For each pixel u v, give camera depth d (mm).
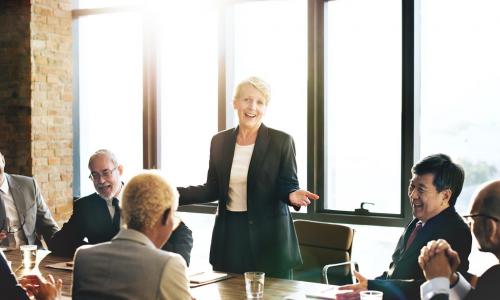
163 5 5875
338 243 4098
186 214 5895
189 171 5883
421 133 4773
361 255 5062
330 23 5148
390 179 4914
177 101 5914
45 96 5941
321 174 5176
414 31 4684
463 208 4633
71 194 6203
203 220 5824
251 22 5520
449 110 4664
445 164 2703
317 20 5145
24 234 4434
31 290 2609
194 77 5816
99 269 2086
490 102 4516
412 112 4695
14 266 3594
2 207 4359
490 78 4508
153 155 5988
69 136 6172
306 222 4266
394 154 4891
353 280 4035
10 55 5871
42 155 5922
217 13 5641
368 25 4980
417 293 2602
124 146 6176
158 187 2141
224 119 5609
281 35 5367
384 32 4910
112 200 3895
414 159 4707
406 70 4715
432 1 4699
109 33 6195
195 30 5789
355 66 5051
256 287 2766
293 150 3713
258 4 5473
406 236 3008
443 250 2096
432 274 2090
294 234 3781
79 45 6352
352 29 5051
